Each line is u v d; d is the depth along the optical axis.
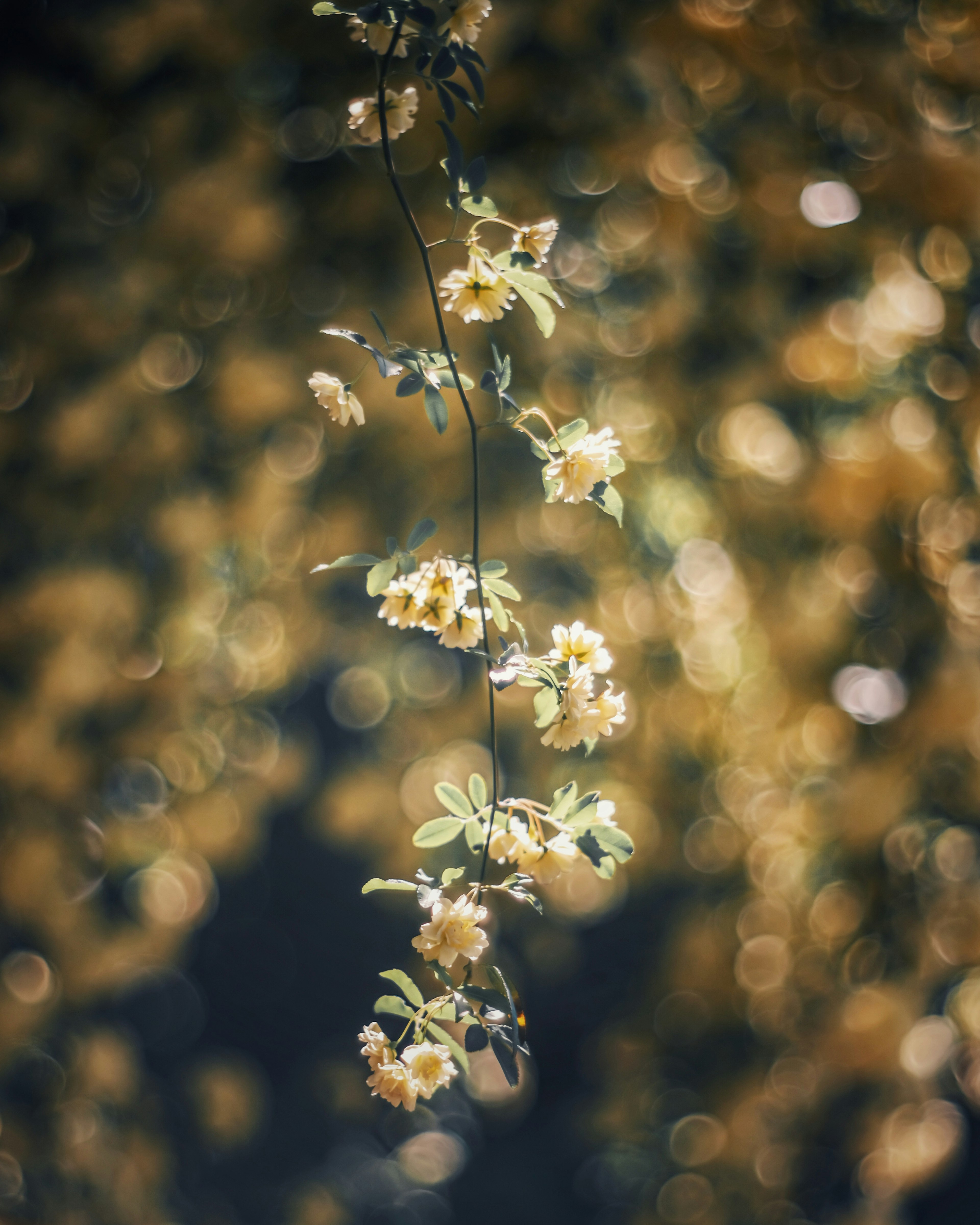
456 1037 1.63
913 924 2.05
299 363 1.93
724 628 2.30
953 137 1.75
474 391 1.93
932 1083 2.08
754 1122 2.21
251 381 1.77
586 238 2.02
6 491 1.73
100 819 1.91
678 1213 2.29
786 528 2.14
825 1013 2.11
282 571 2.13
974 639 1.90
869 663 2.00
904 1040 2.02
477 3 1.15
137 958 1.97
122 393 1.71
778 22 1.64
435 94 1.71
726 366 2.10
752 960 2.23
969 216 1.74
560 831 1.14
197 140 1.76
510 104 1.75
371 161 1.81
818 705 2.05
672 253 1.94
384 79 1.15
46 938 1.86
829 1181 2.33
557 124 1.77
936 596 1.92
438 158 1.79
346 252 1.90
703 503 2.32
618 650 2.33
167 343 1.77
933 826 2.07
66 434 1.67
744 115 1.80
